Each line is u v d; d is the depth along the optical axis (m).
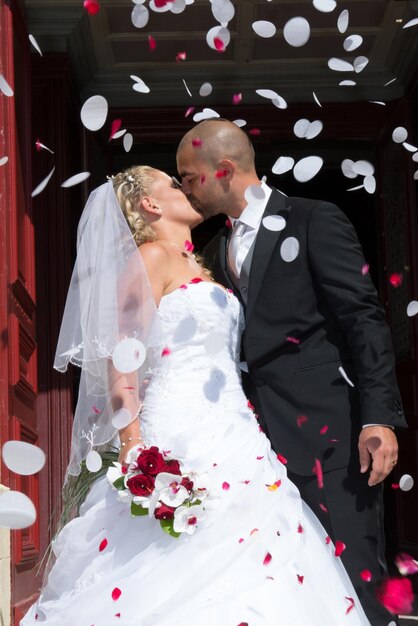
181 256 2.43
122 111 6.61
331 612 2.09
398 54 6.14
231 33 5.94
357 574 2.41
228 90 6.59
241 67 6.42
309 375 2.52
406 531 6.27
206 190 2.67
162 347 2.26
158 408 2.25
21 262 4.05
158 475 2.05
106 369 2.21
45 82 5.77
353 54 6.29
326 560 2.20
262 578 2.02
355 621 2.11
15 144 4.02
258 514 2.13
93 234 2.30
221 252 2.78
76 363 2.34
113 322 2.20
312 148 7.74
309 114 6.63
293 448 2.50
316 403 2.50
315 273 2.53
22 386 4.02
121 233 2.29
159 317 2.30
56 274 5.70
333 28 5.91
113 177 2.53
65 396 5.55
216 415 2.26
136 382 2.22
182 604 1.96
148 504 2.05
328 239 2.52
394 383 2.42
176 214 2.47
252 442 2.29
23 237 4.17
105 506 2.18
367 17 5.80
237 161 2.67
